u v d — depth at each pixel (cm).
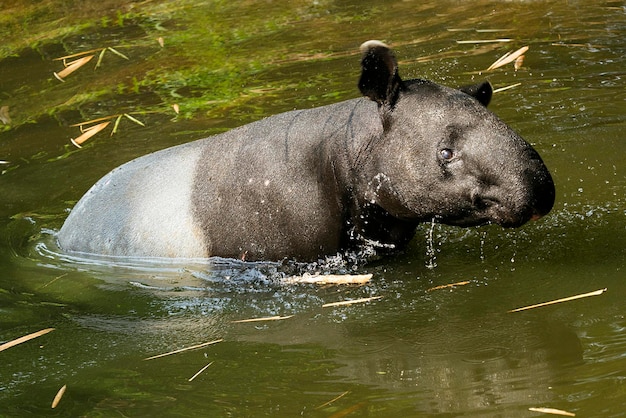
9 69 2230
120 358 1101
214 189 1337
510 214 1082
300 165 1264
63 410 982
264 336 1127
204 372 1041
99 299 1281
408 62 1977
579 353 995
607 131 1623
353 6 2461
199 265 1347
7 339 1170
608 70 1861
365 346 1072
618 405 882
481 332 1077
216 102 1886
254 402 959
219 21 2442
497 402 912
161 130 1784
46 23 2553
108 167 1656
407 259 1305
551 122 1669
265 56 2127
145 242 1388
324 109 1296
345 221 1248
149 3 2648
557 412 878
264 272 1307
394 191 1166
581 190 1443
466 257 1295
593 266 1219
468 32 2152
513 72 1883
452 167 1109
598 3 2269
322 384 986
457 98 1135
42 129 1872
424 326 1110
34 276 1369
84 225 1457
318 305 1204
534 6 2281
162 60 2180
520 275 1220
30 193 1622
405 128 1145
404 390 956
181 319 1202
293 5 2527
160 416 948
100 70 2161
